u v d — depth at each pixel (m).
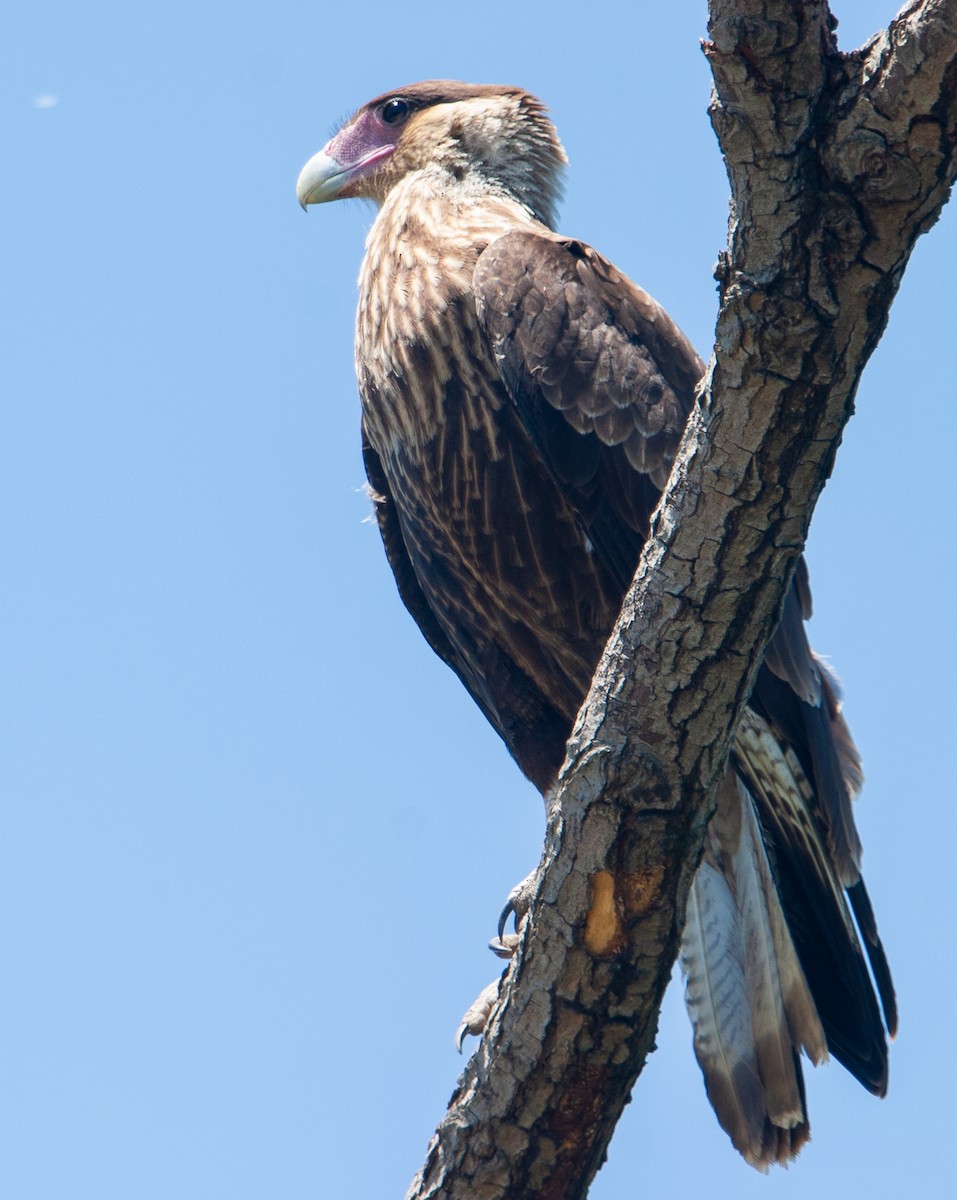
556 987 8.34
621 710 8.06
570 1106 8.54
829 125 6.44
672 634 7.84
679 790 8.10
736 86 6.32
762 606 7.76
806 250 6.68
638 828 8.09
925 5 6.07
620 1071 8.50
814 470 7.35
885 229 6.61
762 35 6.12
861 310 6.85
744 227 6.72
